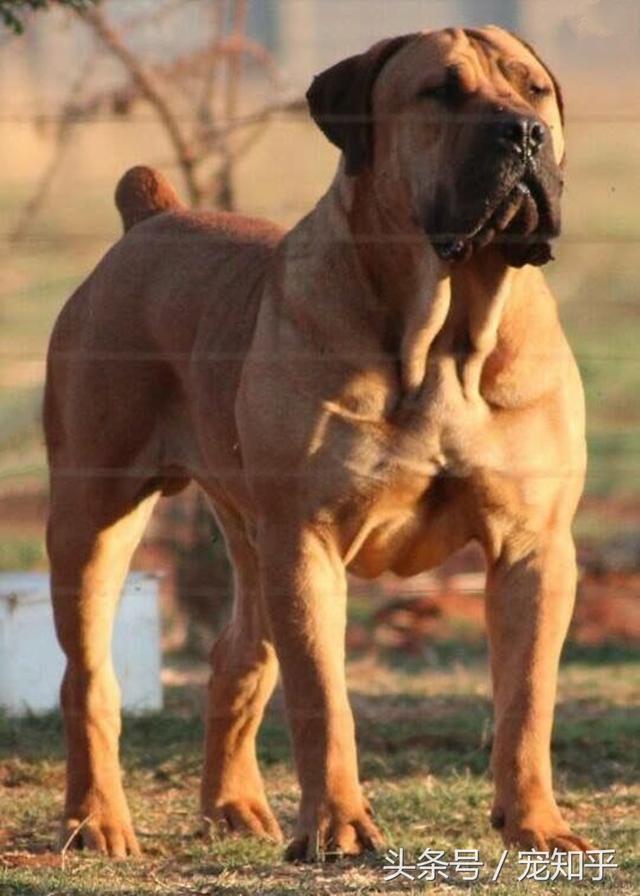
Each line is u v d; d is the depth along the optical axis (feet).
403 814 37.93
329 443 33.91
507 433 34.14
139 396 38.78
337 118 35.01
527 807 33.78
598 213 118.52
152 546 70.59
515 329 33.96
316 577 34.09
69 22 57.06
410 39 35.06
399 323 33.91
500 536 34.60
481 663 59.82
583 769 43.01
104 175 124.67
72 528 38.65
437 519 34.86
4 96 95.40
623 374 94.22
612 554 71.56
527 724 34.09
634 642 62.54
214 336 37.32
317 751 33.60
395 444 33.91
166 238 39.75
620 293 108.17
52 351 40.42
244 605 38.68
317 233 34.91
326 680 33.76
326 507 34.06
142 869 34.58
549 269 111.86
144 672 48.37
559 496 34.58
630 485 82.84
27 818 38.68
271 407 34.22
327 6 107.96
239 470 36.88
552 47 82.84
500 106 32.96
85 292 40.32
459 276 33.55
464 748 44.80
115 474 38.73
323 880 32.24
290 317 34.50
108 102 60.70
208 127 61.67
